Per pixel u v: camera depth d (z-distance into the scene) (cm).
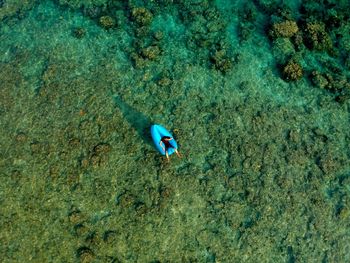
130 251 2012
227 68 2391
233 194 2145
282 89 2414
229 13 2602
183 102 2308
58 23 2519
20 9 2594
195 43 2470
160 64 2402
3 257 1938
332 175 2230
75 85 2317
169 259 2020
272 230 2102
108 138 2202
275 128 2306
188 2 2580
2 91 2294
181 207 2098
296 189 2183
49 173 2103
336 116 2383
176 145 2125
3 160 2122
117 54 2425
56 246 1983
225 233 2078
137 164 2156
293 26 2481
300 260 2067
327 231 2125
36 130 2202
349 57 2522
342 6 2639
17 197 2050
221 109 2312
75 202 2064
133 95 2309
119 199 2081
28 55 2414
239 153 2223
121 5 2567
